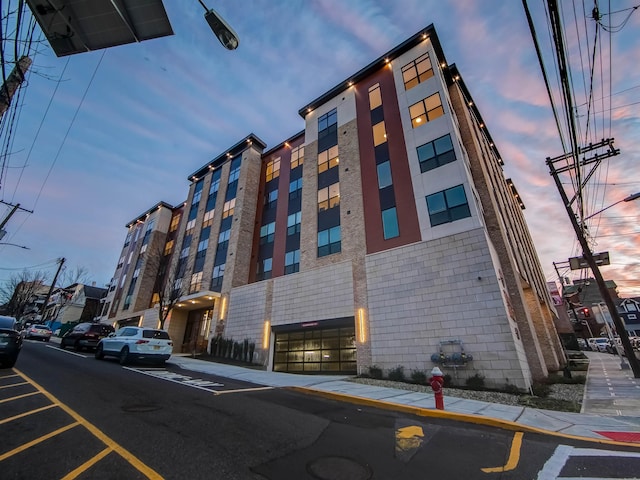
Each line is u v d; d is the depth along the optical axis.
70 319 52.81
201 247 30.64
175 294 26.78
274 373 15.25
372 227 17.69
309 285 18.95
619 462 4.42
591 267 15.87
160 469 3.81
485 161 22.70
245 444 4.84
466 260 13.28
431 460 4.50
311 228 21.28
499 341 11.45
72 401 6.98
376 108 21.17
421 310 13.80
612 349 33.66
